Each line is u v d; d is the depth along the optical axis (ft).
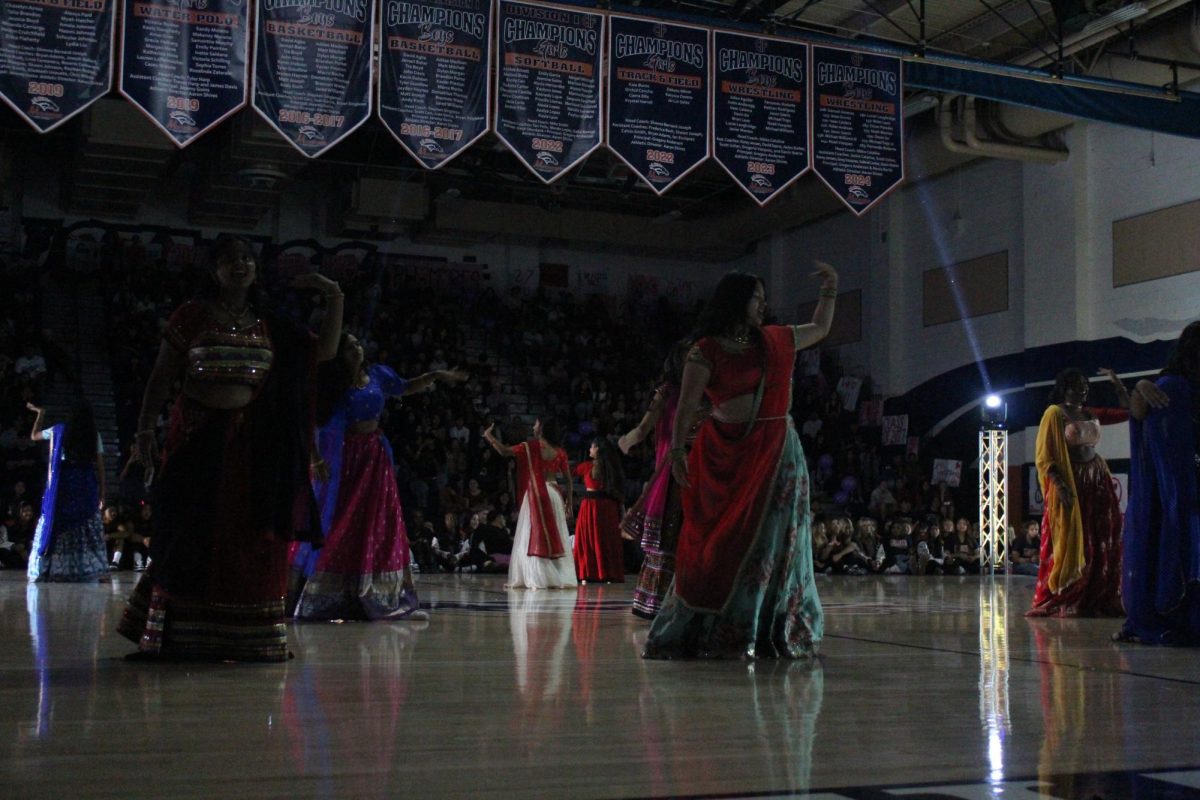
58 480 33.78
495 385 67.56
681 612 14.20
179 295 65.05
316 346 13.65
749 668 13.29
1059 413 23.39
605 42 28.50
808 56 30.37
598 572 39.45
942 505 56.24
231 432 13.20
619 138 28.48
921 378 64.28
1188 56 43.09
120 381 58.85
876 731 9.25
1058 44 35.65
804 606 14.53
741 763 7.93
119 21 24.68
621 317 77.36
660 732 9.09
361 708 10.08
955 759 8.16
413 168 65.00
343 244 71.97
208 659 13.20
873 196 30.60
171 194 68.74
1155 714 10.26
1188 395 17.30
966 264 61.52
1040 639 17.79
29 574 34.68
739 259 79.05
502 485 56.59
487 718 9.65
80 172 59.47
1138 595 17.26
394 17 26.71
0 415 52.80
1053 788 7.27
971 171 61.46
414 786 7.13
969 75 32.76
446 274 74.08
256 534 13.23
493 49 27.53
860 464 63.31
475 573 48.11
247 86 25.40
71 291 66.18
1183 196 50.08
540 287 76.02
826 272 14.99
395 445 59.57
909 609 25.54
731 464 14.30
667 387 20.15
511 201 72.08
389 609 19.81
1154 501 17.34
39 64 24.12
